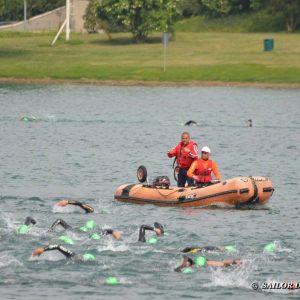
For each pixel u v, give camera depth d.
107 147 66.88
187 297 28.38
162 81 121.38
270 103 101.44
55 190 48.12
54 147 66.38
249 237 36.56
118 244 34.44
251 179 43.16
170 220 39.81
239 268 31.42
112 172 55.03
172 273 30.77
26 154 62.50
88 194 46.94
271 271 31.25
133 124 82.31
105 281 29.73
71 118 86.44
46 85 119.75
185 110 94.19
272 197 46.66
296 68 126.19
